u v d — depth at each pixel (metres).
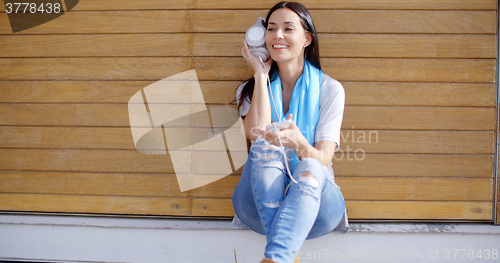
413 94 1.86
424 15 1.84
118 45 1.93
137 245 1.84
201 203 1.92
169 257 1.84
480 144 1.85
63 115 1.94
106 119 1.94
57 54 1.94
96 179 1.94
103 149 1.94
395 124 1.86
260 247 1.80
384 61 1.86
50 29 1.93
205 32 1.90
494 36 1.83
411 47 1.85
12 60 1.94
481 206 1.85
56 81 1.94
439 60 1.85
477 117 1.85
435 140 1.86
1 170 1.95
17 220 1.87
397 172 1.87
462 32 1.83
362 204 1.88
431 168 1.86
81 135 1.94
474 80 1.84
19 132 1.95
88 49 1.93
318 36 1.87
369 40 1.86
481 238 1.76
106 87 1.93
